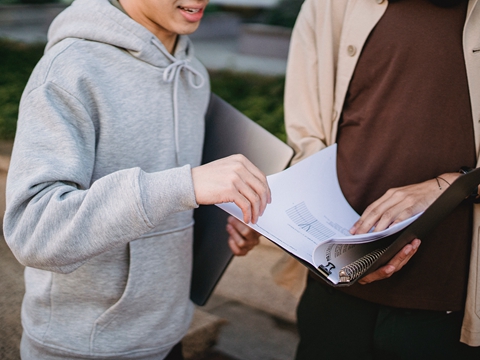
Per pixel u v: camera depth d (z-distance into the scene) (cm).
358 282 150
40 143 118
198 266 170
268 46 972
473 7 139
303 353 182
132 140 133
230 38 1270
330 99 171
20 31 1117
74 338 135
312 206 146
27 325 140
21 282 280
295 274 193
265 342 255
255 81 664
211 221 168
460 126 147
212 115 170
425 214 116
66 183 119
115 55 133
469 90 144
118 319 137
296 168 146
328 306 172
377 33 154
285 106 183
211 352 247
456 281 154
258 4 1323
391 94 153
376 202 143
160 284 142
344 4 164
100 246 112
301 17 181
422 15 148
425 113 148
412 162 151
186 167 113
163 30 142
